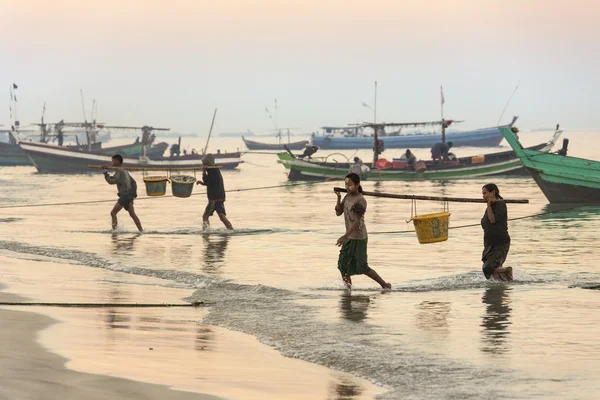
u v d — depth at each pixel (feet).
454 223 131.34
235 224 127.13
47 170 352.49
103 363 40.88
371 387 38.17
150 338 47.75
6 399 33.78
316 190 232.73
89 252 89.20
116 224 112.68
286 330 50.08
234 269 78.43
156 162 351.67
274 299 61.82
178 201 183.62
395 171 268.82
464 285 68.23
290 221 134.00
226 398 35.58
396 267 80.64
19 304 58.08
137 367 40.34
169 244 97.86
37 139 559.38
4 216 141.38
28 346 44.06
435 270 78.43
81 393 35.19
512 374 39.93
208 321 53.26
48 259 85.46
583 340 47.21
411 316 54.54
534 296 62.39
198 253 89.86
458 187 237.04
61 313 55.01
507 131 176.76
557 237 108.47
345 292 65.26
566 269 78.33
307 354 44.11
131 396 35.14
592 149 651.25
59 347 44.14
